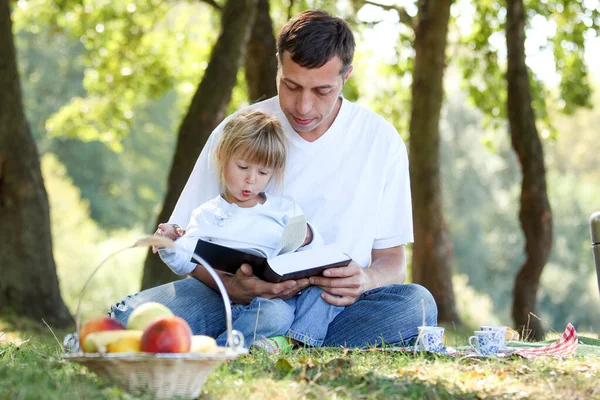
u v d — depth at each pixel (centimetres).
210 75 1031
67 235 2469
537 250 1201
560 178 4078
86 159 3653
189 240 471
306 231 469
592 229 573
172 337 298
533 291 1202
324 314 481
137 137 3747
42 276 1116
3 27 1118
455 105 4266
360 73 1659
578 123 4338
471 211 4156
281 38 478
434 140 1294
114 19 1584
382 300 490
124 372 293
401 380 353
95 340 304
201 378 302
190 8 1661
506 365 413
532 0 1472
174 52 1645
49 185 2795
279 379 353
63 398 290
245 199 492
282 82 484
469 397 335
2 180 1110
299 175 521
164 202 1016
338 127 526
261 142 482
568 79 1527
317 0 1498
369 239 527
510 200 4112
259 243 484
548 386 362
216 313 482
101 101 1667
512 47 1237
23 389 295
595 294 3825
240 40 1042
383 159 530
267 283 459
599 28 1474
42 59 3459
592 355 484
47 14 1591
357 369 371
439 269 1293
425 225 1292
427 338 460
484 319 3145
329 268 469
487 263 4066
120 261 2347
